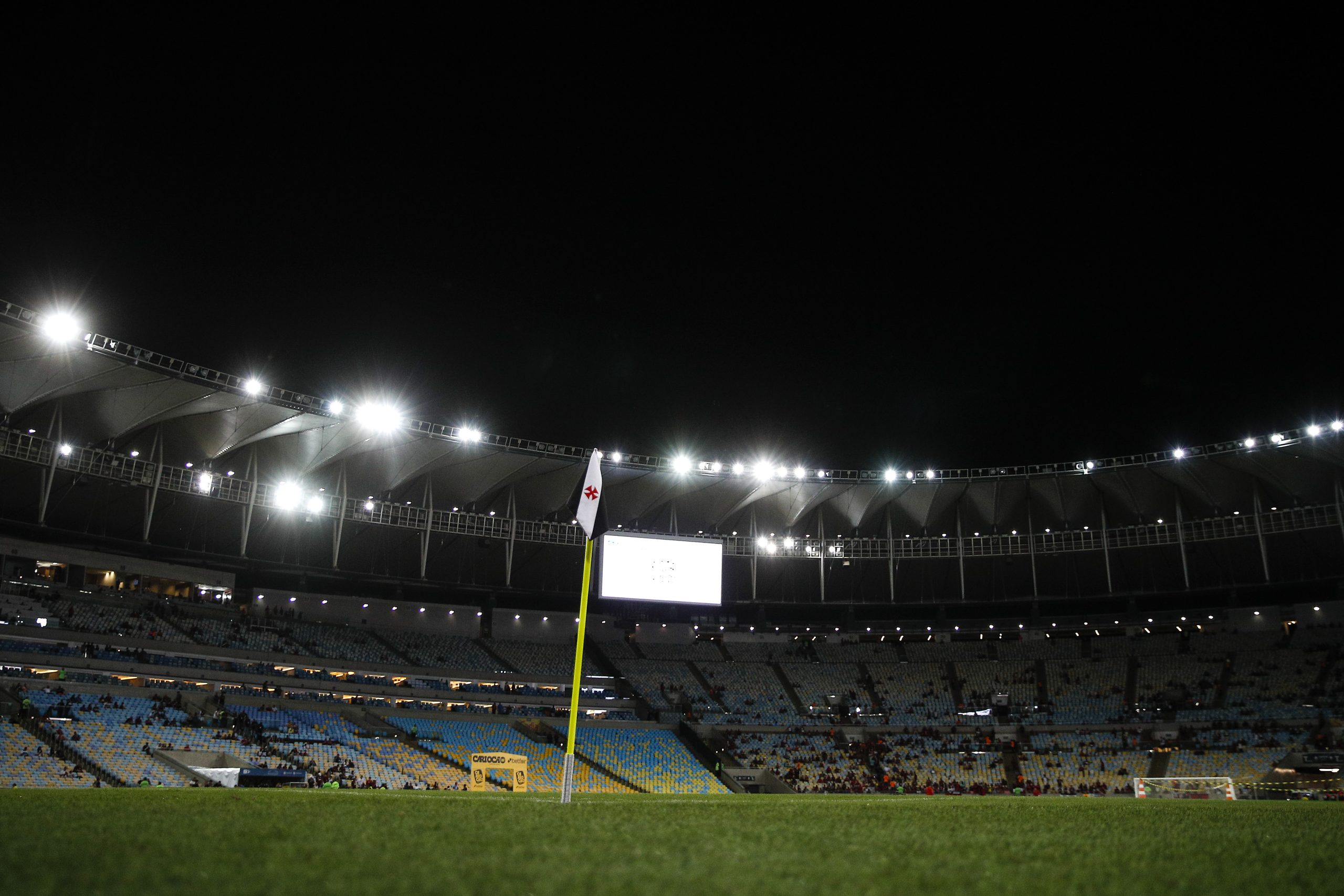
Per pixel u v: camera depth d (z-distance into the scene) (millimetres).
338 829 10352
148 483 66062
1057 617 88812
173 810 13016
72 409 61781
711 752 72062
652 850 9156
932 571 91188
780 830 11562
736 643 90812
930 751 71938
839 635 92500
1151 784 46938
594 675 81188
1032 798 34469
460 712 69000
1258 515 78062
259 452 71312
